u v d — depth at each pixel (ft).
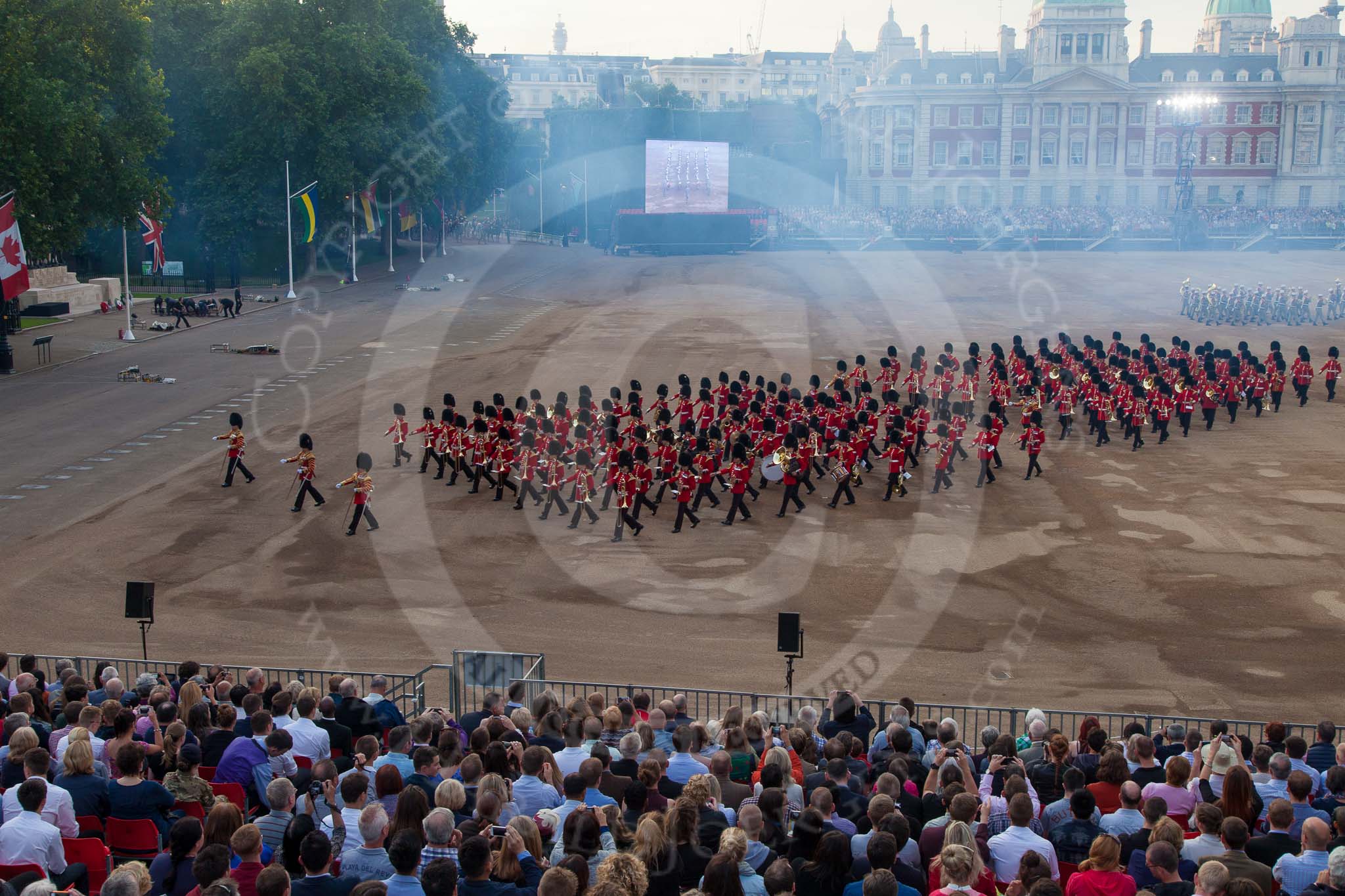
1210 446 133.39
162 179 196.03
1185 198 395.96
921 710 70.18
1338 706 70.33
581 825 35.88
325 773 39.93
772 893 30.25
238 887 31.78
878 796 36.76
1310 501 111.14
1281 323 224.94
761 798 38.04
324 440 135.13
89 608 86.17
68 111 166.30
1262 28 592.19
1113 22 477.77
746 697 71.20
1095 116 481.87
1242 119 482.69
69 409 148.15
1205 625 82.74
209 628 82.69
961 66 496.23
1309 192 484.33
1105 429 135.03
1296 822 39.60
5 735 46.42
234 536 102.73
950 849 31.19
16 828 35.04
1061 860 38.11
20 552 97.81
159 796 39.24
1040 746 49.01
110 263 291.38
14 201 161.58
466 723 53.72
